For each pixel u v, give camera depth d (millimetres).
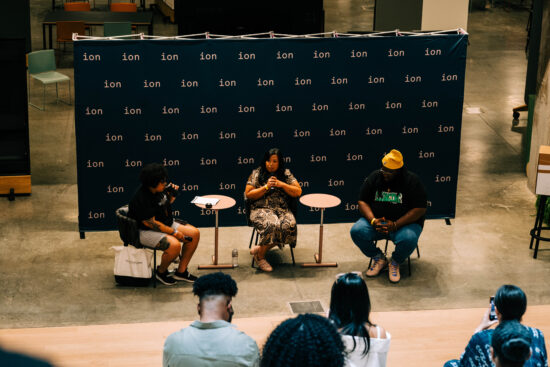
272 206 7012
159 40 7094
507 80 13438
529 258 7414
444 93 7527
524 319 6039
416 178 6742
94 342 5562
